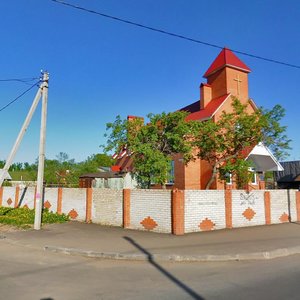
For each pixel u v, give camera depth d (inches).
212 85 1064.8
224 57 1025.5
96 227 610.2
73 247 424.5
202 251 394.9
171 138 680.4
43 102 621.3
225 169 655.8
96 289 257.4
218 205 585.6
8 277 293.9
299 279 281.3
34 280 284.0
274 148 749.9
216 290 249.6
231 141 676.7
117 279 289.1
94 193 681.6
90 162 1882.4
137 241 465.4
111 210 641.0
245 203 625.9
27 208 904.9
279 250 402.0
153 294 242.7
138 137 688.4
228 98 986.1
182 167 929.5
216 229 577.0
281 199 695.1
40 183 601.9
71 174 1658.5
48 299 231.8
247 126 652.7
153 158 638.5
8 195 1058.7
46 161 1818.4
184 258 370.9
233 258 375.6
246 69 1043.3
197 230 553.3
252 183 919.0
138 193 586.9
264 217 654.5
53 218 694.5
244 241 463.8
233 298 229.3
